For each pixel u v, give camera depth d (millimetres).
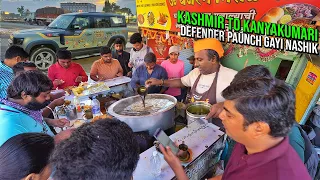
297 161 750
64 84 3127
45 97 1504
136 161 646
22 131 1356
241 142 805
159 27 3729
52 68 3137
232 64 2785
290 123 702
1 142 1273
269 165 739
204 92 2033
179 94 2961
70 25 6711
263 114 679
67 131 1402
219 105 1580
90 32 7078
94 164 553
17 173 726
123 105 1884
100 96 2535
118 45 4059
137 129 1563
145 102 1962
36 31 6375
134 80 2908
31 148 757
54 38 6402
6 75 2398
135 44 3797
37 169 748
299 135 1054
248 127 726
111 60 3529
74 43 6812
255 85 710
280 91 688
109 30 7547
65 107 2199
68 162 559
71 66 3217
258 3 2361
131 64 3900
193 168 1265
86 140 585
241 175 825
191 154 1271
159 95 2078
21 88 1403
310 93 2127
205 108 1795
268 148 755
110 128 625
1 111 1389
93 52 7320
